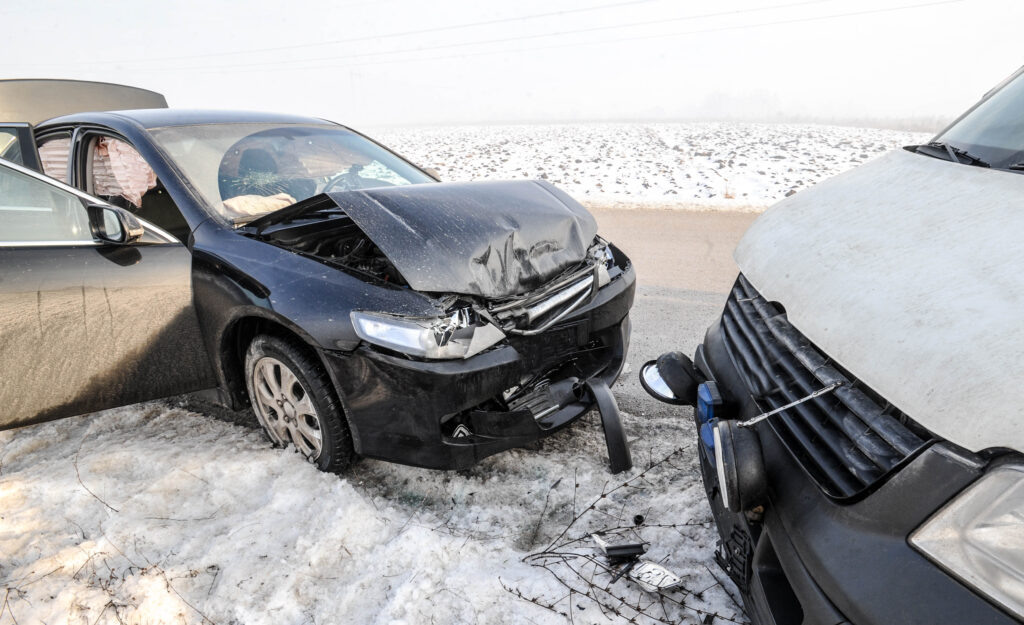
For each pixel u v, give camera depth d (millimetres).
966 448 1067
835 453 1387
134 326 2703
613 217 10406
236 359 2908
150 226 2768
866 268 1563
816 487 1399
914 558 1107
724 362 2096
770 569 1569
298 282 2494
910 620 1060
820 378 1485
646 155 19938
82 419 3217
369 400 2367
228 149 3373
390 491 2609
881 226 1722
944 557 1067
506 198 2914
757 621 1593
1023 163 1810
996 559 1008
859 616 1145
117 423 3188
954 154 2037
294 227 2818
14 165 2576
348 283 2441
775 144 22609
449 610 1934
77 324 2605
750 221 9844
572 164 18484
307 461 2721
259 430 3090
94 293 2615
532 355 2518
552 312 2621
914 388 1188
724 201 11977
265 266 2598
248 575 2096
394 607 1938
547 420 2561
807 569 1323
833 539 1276
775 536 1486
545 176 16203
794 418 1582
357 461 2693
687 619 1892
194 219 2918
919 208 1712
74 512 2449
